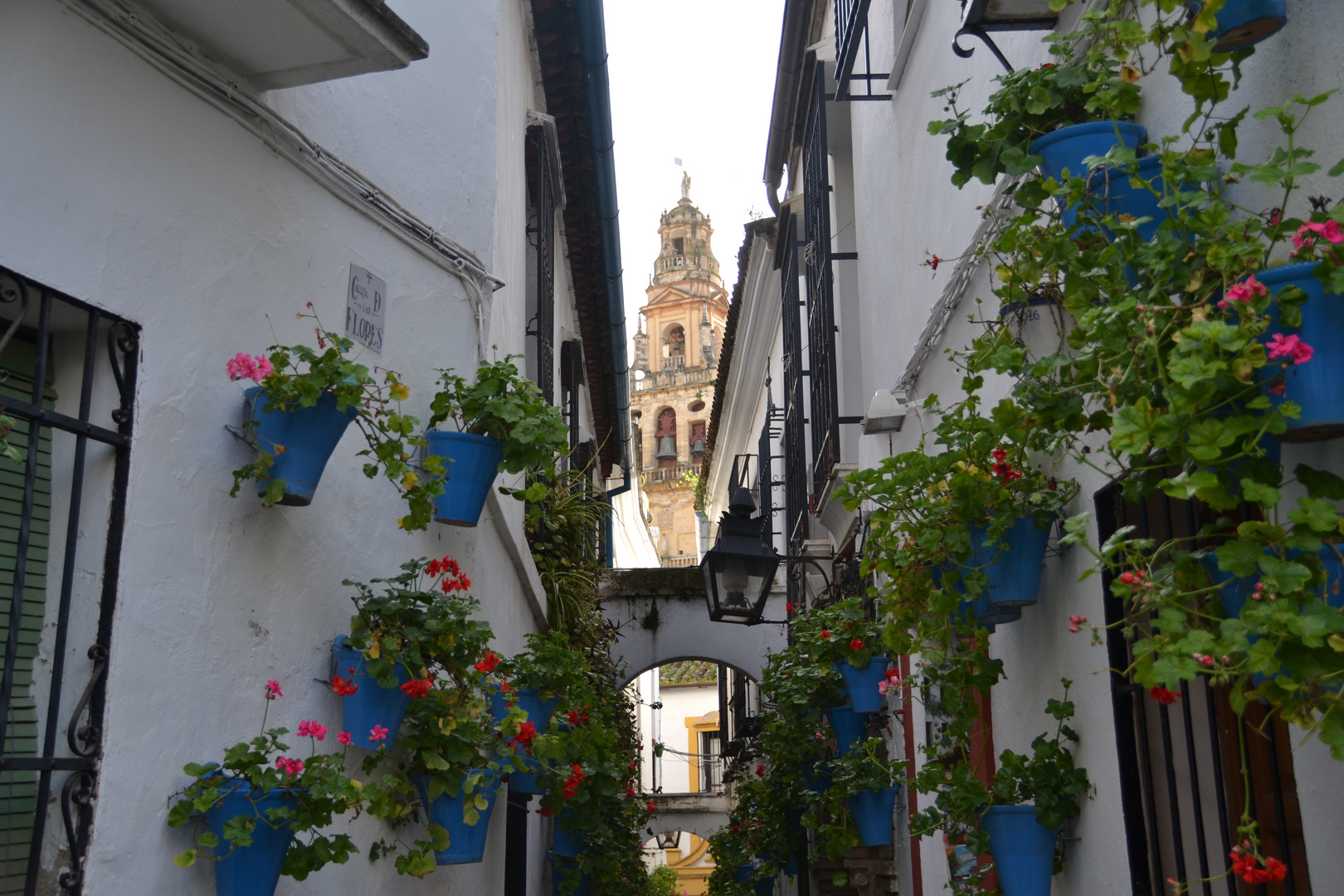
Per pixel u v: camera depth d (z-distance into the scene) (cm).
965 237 481
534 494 423
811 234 967
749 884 1154
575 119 911
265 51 333
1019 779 363
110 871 276
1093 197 262
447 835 386
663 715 3247
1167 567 220
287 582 359
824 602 932
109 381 298
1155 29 247
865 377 803
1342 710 182
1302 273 197
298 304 375
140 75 311
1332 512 188
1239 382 198
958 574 354
